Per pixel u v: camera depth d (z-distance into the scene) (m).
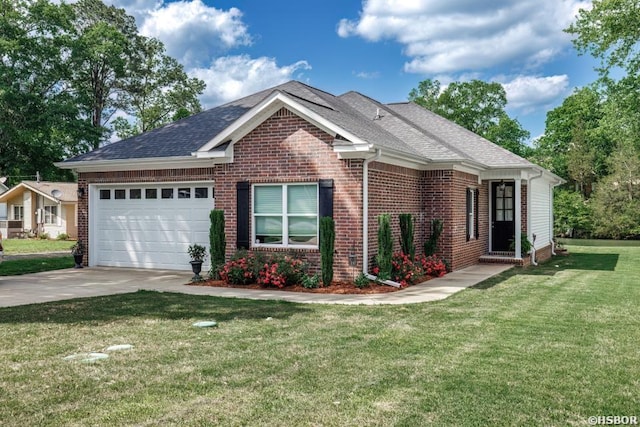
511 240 19.81
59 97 27.64
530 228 19.34
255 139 13.92
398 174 14.80
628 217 40.09
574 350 7.07
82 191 17.66
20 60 26.12
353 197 12.87
